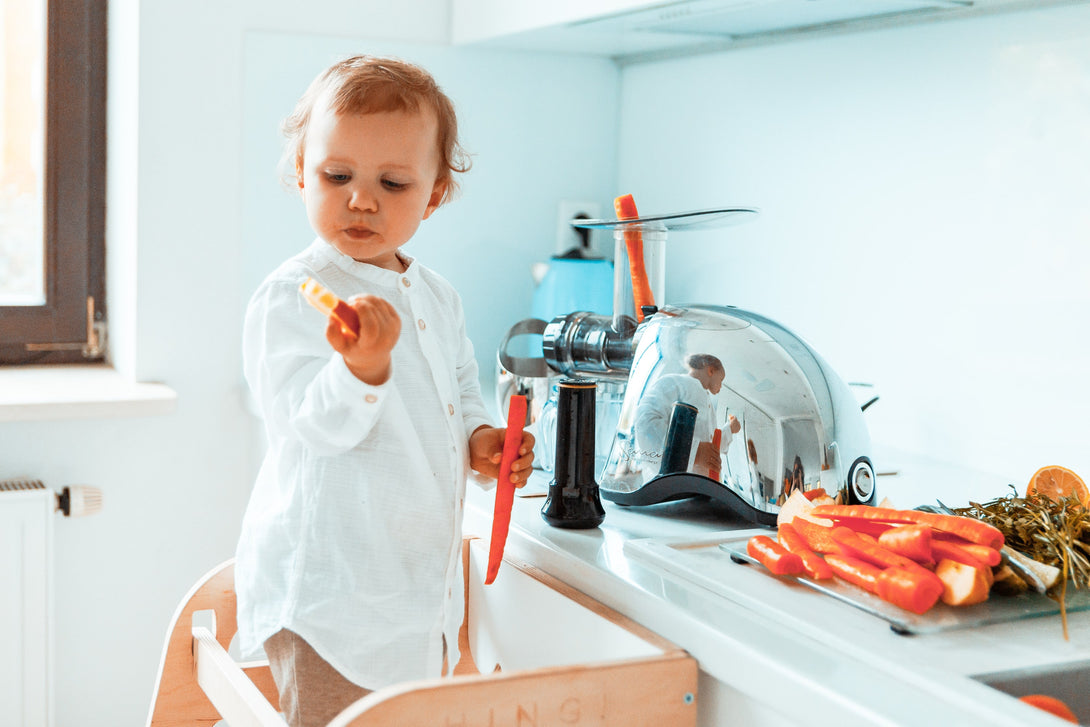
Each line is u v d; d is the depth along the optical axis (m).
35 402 1.57
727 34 1.67
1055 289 1.24
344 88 0.97
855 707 0.65
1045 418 1.25
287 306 0.97
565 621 0.95
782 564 0.89
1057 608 0.84
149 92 1.71
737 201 1.73
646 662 0.79
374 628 0.95
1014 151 1.28
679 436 1.09
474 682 0.74
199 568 1.84
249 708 0.85
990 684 0.71
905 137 1.42
